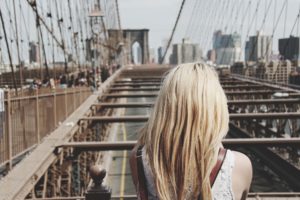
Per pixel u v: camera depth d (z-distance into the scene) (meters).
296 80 31.52
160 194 1.97
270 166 21.97
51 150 9.45
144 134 2.16
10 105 9.64
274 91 30.14
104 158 28.94
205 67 2.15
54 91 16.58
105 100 32.41
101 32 61.91
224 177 1.95
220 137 1.99
